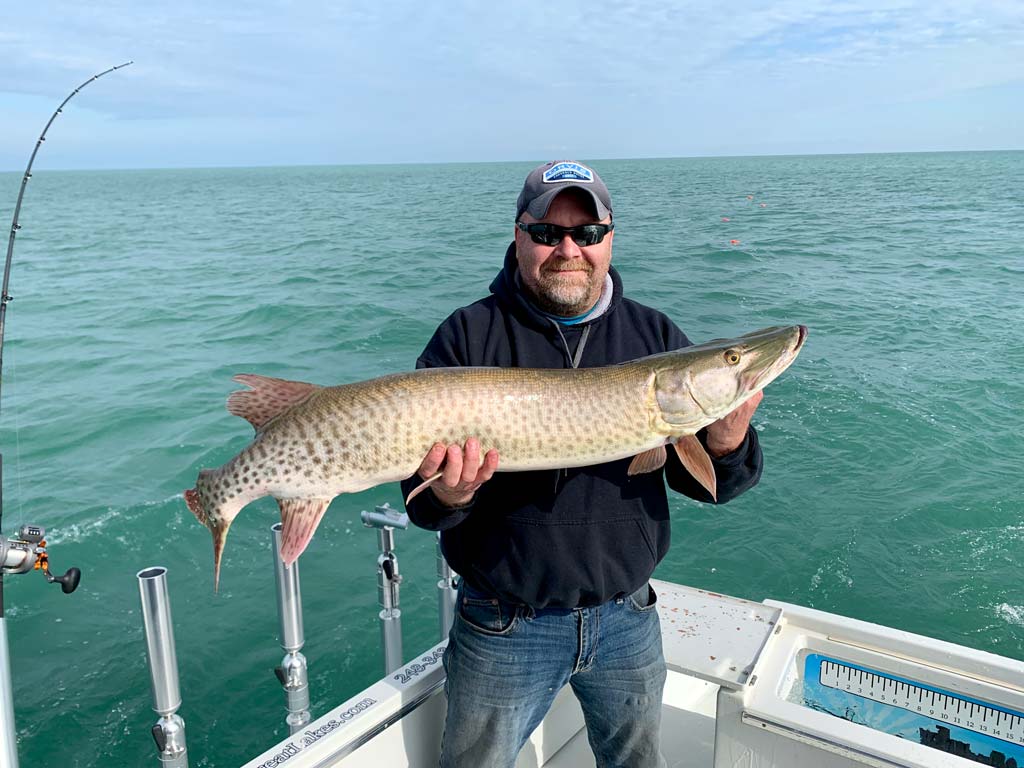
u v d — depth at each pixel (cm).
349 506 844
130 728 537
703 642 333
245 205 6644
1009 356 1388
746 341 298
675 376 286
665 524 301
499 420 275
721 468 307
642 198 6141
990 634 658
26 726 536
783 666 330
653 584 393
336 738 273
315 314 1741
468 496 268
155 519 812
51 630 635
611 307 316
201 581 702
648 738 304
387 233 3597
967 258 2648
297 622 359
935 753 273
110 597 681
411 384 272
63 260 2817
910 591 714
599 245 291
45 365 1391
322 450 269
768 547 782
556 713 375
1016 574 729
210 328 1653
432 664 319
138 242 3466
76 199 8719
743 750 307
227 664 597
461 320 309
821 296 1931
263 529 788
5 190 12750
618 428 283
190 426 1088
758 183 8862
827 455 965
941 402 1141
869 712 341
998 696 309
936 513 833
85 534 780
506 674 282
